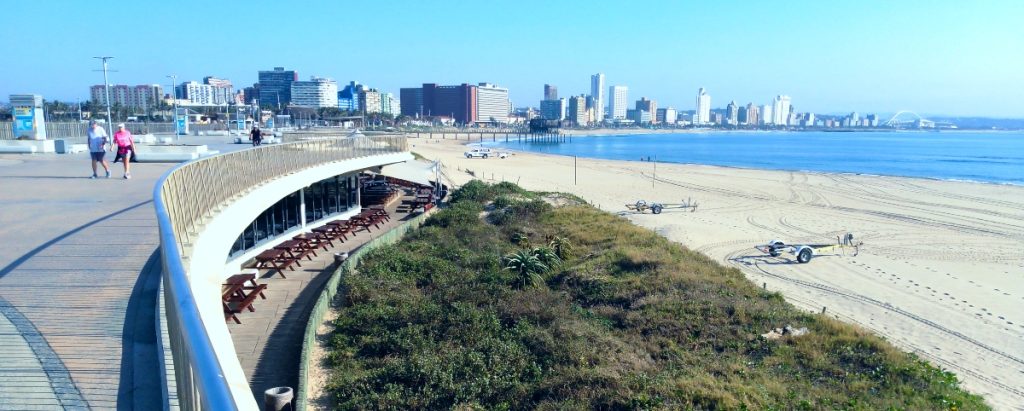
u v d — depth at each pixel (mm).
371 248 25391
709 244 33688
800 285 25531
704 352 16391
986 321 21203
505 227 33594
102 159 20031
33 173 21297
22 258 9305
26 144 31375
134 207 14086
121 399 5141
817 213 44719
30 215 12977
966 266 28938
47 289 7809
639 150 156375
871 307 22609
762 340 17125
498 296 20141
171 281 4000
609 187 62312
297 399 12750
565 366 14953
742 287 22422
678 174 76688
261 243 22234
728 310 19266
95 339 6301
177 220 10188
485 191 43406
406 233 30891
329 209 29469
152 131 56656
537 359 15672
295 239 24328
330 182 29562
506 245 29828
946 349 18672
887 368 15234
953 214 44375
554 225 34156
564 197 43969
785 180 68562
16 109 34562
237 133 56375
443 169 77250
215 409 2234
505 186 46094
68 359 5828
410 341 16359
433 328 17297
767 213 44688
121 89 196250
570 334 16812
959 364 17562
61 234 11047
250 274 18688
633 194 56406
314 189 27609
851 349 16453
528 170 83625
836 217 42969
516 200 39375
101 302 7363
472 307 18797
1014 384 16328
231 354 9898
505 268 23891
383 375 14531
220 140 46125
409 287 21406
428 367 14578
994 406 15031
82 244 10258
